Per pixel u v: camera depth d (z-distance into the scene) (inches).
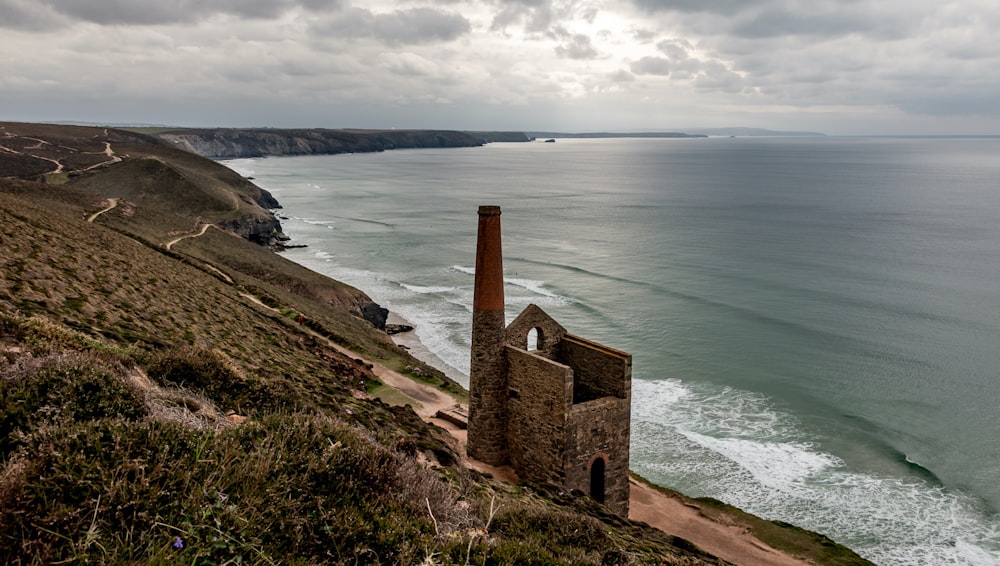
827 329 2647.6
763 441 1712.6
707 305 3019.2
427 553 300.5
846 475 1546.5
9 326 591.5
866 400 1979.6
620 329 2677.2
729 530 1184.8
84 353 516.7
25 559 219.6
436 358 2409.0
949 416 1868.8
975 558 1245.1
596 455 1030.4
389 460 397.1
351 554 286.4
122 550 227.9
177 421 369.4
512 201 7647.6
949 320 2748.5
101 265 1467.8
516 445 1075.3
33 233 1433.3
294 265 3570.4
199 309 1517.0
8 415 339.9
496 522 518.3
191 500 258.4
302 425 374.3
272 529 272.4
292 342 1651.1
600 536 565.0
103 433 288.8
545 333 1144.8
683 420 1833.2
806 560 1093.8
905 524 1352.1
